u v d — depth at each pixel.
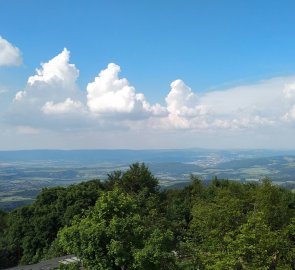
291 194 56.25
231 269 27.02
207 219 37.41
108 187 66.50
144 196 57.94
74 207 60.22
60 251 51.78
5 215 84.31
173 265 24.83
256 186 56.25
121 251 22.64
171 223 43.50
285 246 31.53
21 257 63.19
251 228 30.28
